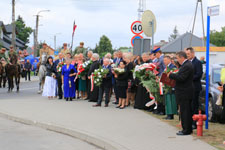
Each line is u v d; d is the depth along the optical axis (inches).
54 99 607.8
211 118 404.5
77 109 476.4
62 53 631.8
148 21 527.5
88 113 440.5
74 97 589.0
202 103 430.9
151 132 325.1
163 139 296.2
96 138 301.1
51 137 328.2
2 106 509.7
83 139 319.0
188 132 315.6
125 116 416.8
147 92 472.4
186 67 302.5
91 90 522.3
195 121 345.1
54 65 611.5
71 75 577.6
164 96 410.6
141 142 285.1
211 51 1309.1
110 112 449.1
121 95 487.5
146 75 440.8
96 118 402.3
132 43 546.9
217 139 299.9
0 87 935.0
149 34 529.0
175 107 398.3
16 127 377.7
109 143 281.9
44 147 287.6
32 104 531.8
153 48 528.1
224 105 298.5
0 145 292.4
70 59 583.8
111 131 329.1
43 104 532.1
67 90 580.7
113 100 592.4
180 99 311.7
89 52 596.1
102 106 510.0
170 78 309.4
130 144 278.4
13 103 545.3
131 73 488.7
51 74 613.3
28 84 1080.2
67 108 486.6
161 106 438.9
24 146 289.6
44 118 404.2
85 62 583.2
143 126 354.0
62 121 383.9
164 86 390.6
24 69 1318.9
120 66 485.4
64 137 329.4
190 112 314.2
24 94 714.8
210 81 421.7
